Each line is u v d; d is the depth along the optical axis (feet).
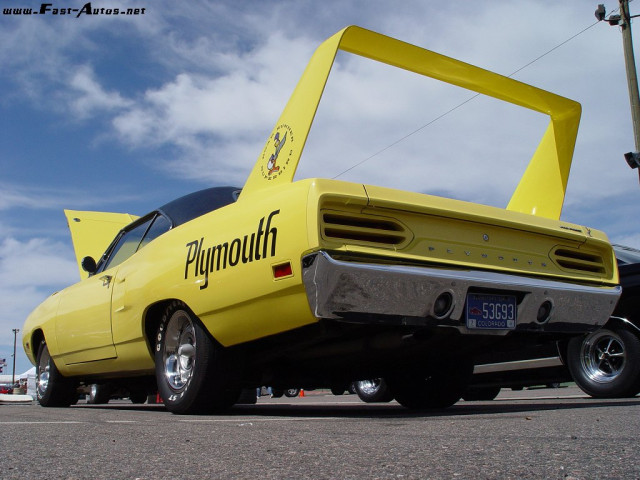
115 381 16.75
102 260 16.28
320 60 9.88
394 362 12.12
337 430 7.49
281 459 5.30
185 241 11.38
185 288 10.92
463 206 9.81
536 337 11.23
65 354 16.33
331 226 8.59
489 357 19.86
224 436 7.02
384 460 5.14
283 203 9.16
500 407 12.84
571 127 13.14
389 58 10.80
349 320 8.59
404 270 8.79
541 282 10.37
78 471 4.85
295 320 9.00
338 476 4.52
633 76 36.45
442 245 9.50
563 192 13.01
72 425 8.77
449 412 11.35
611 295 11.43
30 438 7.03
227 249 10.07
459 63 11.17
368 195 8.89
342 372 12.56
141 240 14.20
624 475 4.39
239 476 4.59
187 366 11.55
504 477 4.38
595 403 12.87
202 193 13.47
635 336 15.87
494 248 10.12
